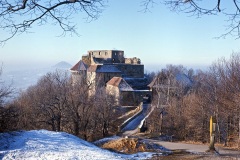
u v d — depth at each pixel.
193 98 51.16
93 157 17.00
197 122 47.78
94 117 52.16
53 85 51.28
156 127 51.50
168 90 57.44
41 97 48.69
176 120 51.25
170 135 48.88
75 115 48.84
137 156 20.62
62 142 22.02
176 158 20.41
